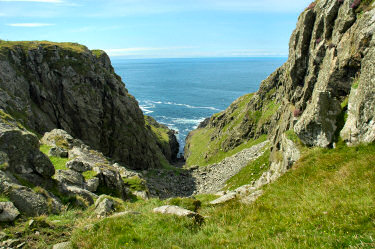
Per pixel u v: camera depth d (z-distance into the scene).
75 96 68.75
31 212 15.69
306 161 20.33
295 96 47.72
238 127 94.25
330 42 36.53
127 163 75.06
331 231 10.02
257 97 96.75
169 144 120.06
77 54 73.69
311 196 14.16
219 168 72.75
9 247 12.38
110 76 80.50
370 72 19.05
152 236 12.60
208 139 124.12
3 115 24.27
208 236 12.28
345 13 32.72
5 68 58.16
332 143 20.92
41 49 68.88
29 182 18.78
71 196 20.33
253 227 12.29
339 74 28.12
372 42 20.25
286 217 12.40
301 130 23.61
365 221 10.00
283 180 19.30
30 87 64.06
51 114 65.81
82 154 33.16
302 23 45.00
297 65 46.84
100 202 19.56
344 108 22.02
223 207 16.41
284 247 9.41
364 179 13.88
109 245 12.06
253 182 41.22
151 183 57.38
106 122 74.12
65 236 14.33
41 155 20.36
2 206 14.34
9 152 18.50
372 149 17.05
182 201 18.81
